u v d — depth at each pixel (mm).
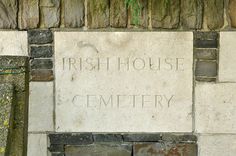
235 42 3029
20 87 2480
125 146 3102
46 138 3107
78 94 3084
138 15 3016
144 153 3102
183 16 3025
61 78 3078
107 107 3084
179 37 3037
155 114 3076
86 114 3090
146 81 3062
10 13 3053
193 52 3043
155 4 3016
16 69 2494
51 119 3098
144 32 3039
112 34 3045
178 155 3096
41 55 3074
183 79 3055
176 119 3076
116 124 3090
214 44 3039
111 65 3062
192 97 3062
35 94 3088
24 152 2453
